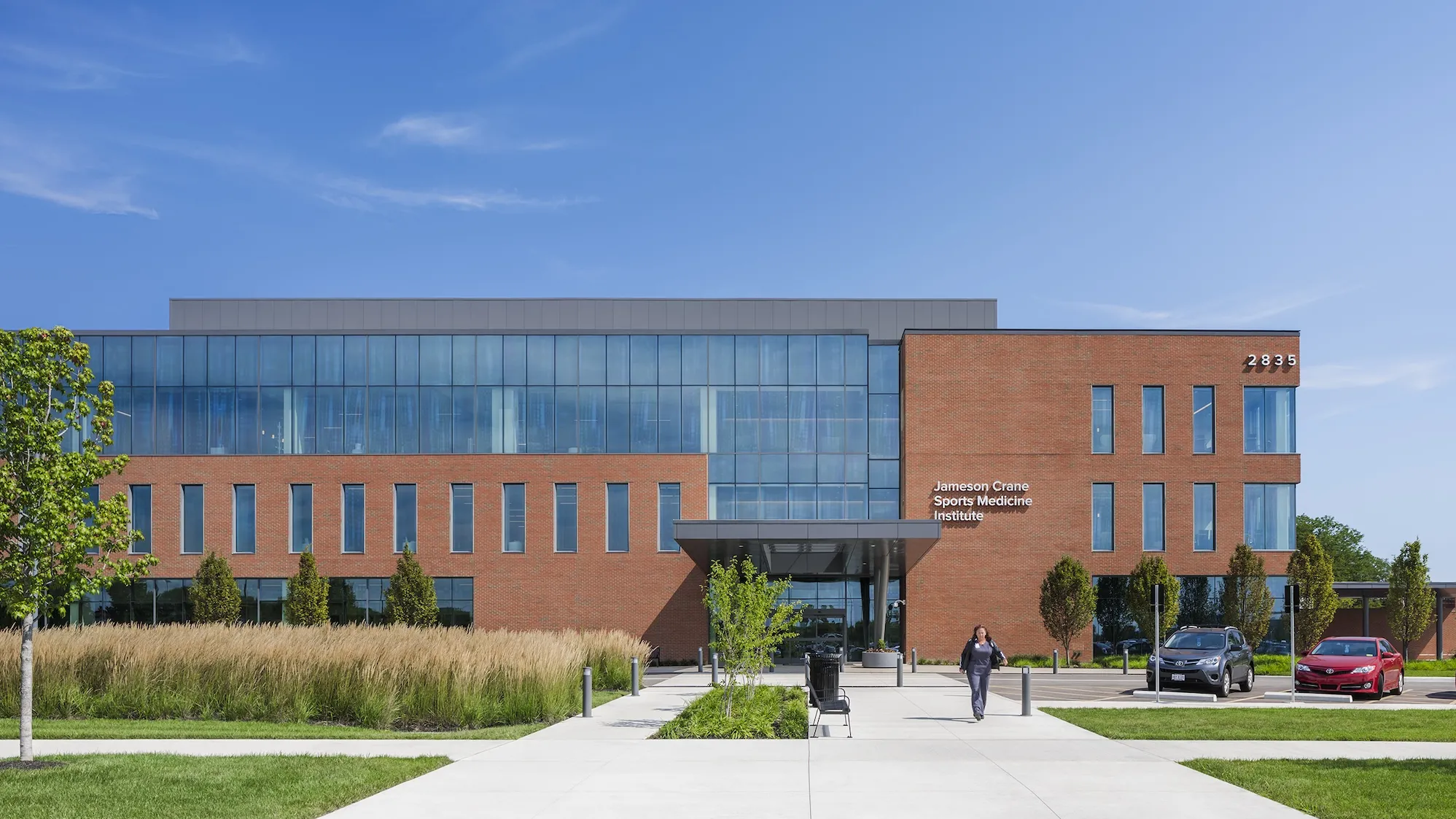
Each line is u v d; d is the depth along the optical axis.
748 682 24.28
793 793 13.91
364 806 13.02
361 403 50.94
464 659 23.56
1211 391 51.47
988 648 23.39
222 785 13.93
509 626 48.94
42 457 16.92
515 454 50.22
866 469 51.56
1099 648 49.78
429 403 51.06
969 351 51.19
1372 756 17.31
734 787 14.35
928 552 50.03
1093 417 51.09
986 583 49.91
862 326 55.97
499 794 13.80
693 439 51.38
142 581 48.88
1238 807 13.01
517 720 23.45
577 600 49.00
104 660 24.97
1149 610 47.53
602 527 49.41
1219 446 51.03
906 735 20.36
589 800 13.39
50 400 17.16
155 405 50.62
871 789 14.19
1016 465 50.62
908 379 50.97
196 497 49.69
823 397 51.94
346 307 56.69
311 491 49.88
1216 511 50.72
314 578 47.19
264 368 50.97
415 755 17.25
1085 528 50.34
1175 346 51.50
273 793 13.41
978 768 16.05
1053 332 51.28
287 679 23.61
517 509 49.75
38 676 24.42
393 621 46.53
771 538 36.94
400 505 49.78
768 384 51.94
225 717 23.61
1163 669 31.27
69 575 16.73
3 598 15.98
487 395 51.19
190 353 51.00
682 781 14.83
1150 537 50.56
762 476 51.38
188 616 48.78
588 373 51.56
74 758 16.34
